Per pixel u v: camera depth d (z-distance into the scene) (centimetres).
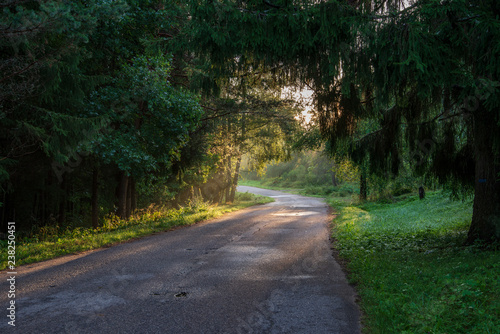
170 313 436
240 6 550
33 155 1346
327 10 523
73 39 787
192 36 573
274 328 391
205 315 430
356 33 514
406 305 431
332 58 550
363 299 480
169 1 1368
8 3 652
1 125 973
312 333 378
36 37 805
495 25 468
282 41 541
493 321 361
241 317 423
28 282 586
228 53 592
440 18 528
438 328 365
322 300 487
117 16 796
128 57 1445
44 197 1620
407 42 506
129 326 395
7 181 1215
